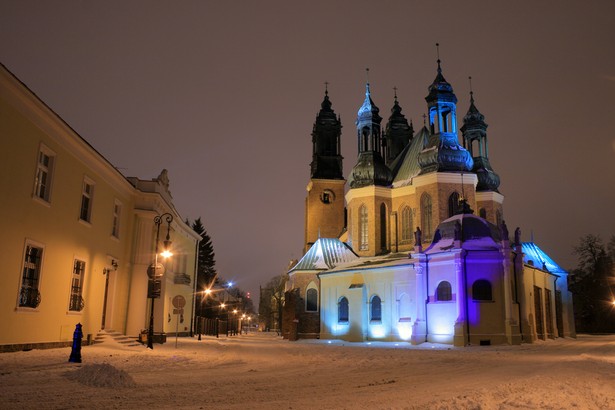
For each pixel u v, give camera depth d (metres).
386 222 62.09
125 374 14.66
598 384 14.81
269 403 11.56
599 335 79.06
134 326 36.78
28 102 23.42
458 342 41.50
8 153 22.22
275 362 24.05
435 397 12.58
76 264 29.53
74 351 19.27
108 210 33.78
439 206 55.62
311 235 76.62
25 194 23.62
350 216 64.75
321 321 57.75
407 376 17.98
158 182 39.47
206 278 103.50
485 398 11.97
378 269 51.28
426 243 56.12
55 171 26.42
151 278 31.98
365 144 65.06
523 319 43.66
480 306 42.66
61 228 27.11
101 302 32.53
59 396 11.86
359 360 25.70
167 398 12.08
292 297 59.66
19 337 23.19
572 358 26.92
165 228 41.66
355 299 52.50
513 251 44.31
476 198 63.50
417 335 44.41
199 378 16.45
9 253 22.39
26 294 24.19
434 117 59.59
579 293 96.69
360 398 12.45
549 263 62.22
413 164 63.88
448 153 57.25
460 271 43.12
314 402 11.76
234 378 16.75
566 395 12.52
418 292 45.62
